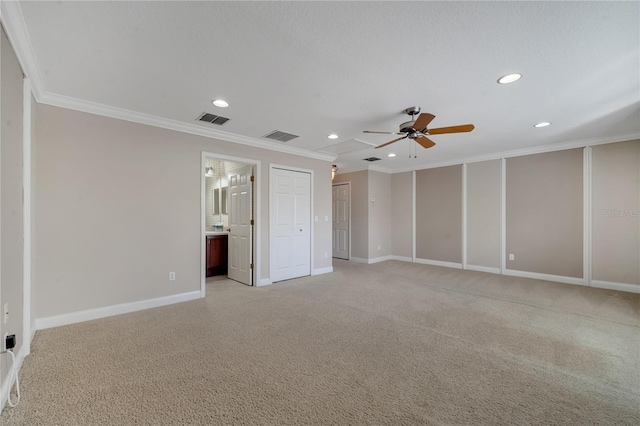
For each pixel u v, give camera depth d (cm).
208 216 649
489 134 404
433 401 172
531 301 367
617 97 278
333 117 332
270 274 461
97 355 223
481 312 326
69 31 178
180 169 361
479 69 226
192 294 372
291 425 152
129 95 273
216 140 396
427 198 641
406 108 306
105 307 305
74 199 287
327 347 241
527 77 239
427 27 176
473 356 227
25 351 218
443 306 347
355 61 215
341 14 164
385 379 195
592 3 156
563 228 463
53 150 276
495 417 158
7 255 180
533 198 493
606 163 425
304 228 516
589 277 440
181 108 305
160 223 344
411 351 235
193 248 372
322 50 201
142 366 208
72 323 285
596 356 227
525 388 185
